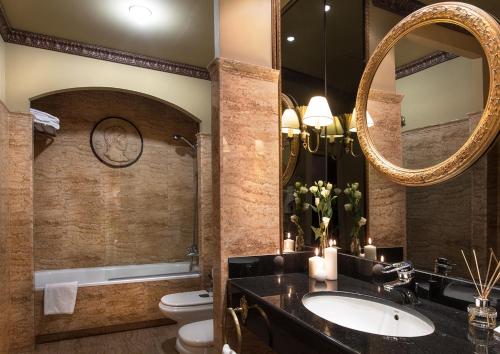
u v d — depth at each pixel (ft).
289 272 5.88
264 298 4.26
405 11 4.65
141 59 11.07
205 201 11.96
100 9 8.46
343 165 5.72
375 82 5.08
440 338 2.95
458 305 3.72
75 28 9.36
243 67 5.71
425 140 4.26
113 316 10.41
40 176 11.38
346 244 5.66
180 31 9.57
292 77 6.64
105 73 10.62
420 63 4.36
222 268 5.40
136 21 9.02
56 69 9.93
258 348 5.57
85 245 11.96
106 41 10.13
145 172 12.98
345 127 5.72
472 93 3.69
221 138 5.48
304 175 6.48
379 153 4.99
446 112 4.00
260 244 5.74
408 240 4.48
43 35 9.65
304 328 3.34
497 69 3.41
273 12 6.15
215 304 5.59
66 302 9.78
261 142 5.84
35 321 9.59
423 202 4.28
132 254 12.64
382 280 4.87
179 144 13.58
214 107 5.68
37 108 11.43
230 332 5.35
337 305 4.47
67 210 11.75
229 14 5.75
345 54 5.76
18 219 9.21
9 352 8.89
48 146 11.54
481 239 3.53
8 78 9.30
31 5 8.23
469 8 3.75
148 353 9.17
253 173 5.74
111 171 12.46
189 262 13.33
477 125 3.62
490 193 3.46
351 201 5.56
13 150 9.16
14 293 9.11
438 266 4.02
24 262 9.27
